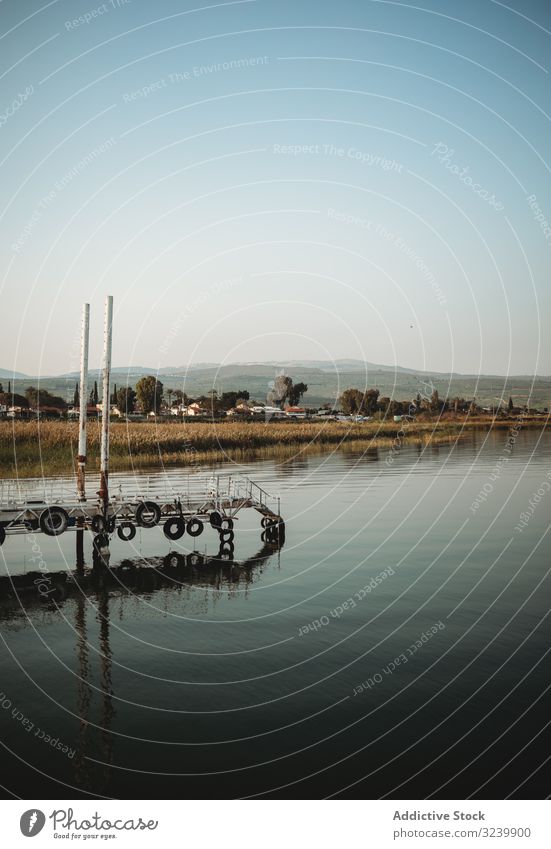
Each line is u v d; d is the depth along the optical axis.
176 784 16.31
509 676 21.61
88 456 74.75
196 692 20.78
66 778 16.55
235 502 40.62
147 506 37.28
